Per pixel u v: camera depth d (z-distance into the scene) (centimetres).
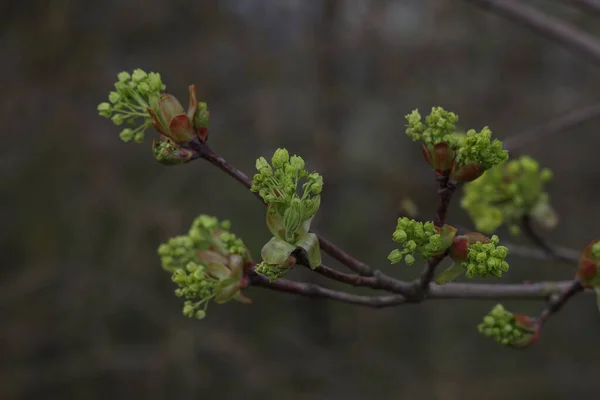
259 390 759
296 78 824
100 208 744
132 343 780
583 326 892
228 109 805
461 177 157
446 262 298
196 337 736
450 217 788
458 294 211
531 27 335
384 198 862
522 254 272
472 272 153
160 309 750
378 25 820
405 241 154
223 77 822
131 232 742
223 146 805
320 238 171
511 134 860
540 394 829
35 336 738
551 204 884
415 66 854
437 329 871
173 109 165
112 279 737
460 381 831
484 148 154
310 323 830
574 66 874
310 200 151
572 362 863
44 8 726
